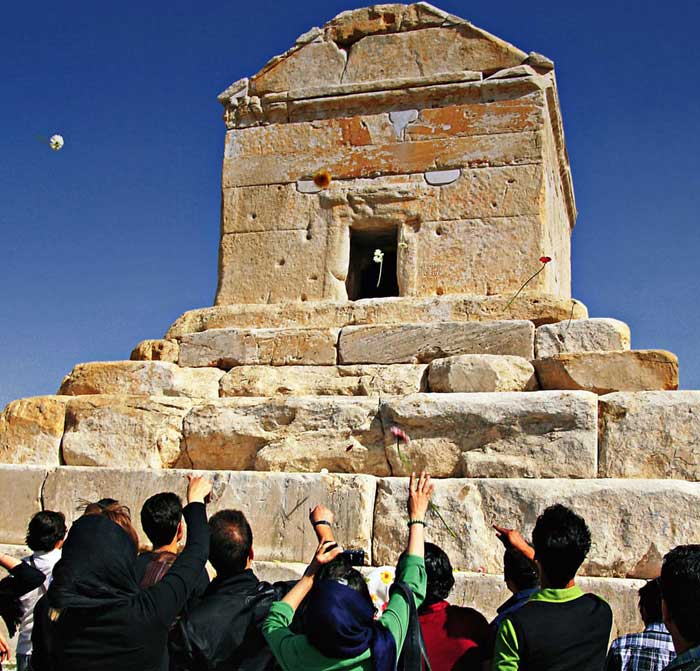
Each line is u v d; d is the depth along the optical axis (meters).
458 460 7.18
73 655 3.51
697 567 3.10
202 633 4.00
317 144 10.31
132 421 8.10
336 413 7.60
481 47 10.02
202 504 4.27
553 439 6.98
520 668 3.72
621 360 7.53
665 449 6.78
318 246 10.02
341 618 3.41
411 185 9.90
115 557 3.63
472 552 6.66
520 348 8.15
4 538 7.80
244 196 10.38
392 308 9.05
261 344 8.83
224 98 10.70
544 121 9.77
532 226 9.48
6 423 8.45
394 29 10.38
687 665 2.96
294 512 6.99
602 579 6.30
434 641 4.14
